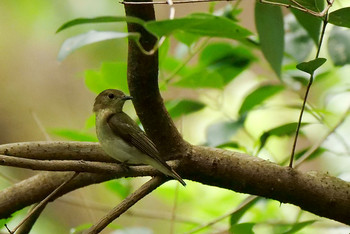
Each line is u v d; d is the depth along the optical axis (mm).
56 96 17266
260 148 9484
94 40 6484
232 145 9812
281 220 11477
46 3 16516
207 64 10555
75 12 16281
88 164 7148
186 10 17094
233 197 12797
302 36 10398
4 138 16812
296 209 12242
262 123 14211
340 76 12312
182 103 9984
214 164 8016
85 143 8547
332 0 6648
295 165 9156
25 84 17219
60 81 17312
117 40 16734
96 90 9930
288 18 10539
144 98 7383
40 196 8609
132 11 6637
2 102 17000
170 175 7652
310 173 8094
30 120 17000
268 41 8891
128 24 6777
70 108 17234
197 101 10039
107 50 16797
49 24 16797
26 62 17266
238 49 10508
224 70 10555
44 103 17172
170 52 14805
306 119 12859
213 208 12648
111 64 9445
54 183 8562
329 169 13117
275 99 14227
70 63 17250
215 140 9805
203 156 8039
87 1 16297
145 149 7914
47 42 17156
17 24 17000
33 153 8133
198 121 14305
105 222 7387
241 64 10539
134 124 9094
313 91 12383
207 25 6125
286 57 10883
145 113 7582
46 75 17312
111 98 9711
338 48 9797
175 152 7992
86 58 17062
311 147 10000
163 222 15859
